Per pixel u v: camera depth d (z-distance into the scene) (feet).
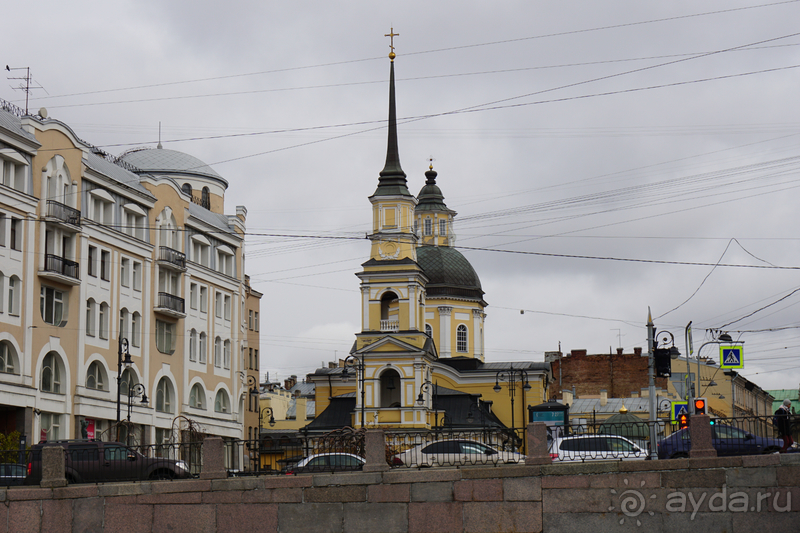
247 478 111.45
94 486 112.37
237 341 275.80
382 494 109.50
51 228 202.90
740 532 103.91
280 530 110.11
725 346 196.34
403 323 302.04
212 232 266.16
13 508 112.16
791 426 112.98
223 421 265.13
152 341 235.20
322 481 110.42
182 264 247.50
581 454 115.55
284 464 119.75
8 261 189.67
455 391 337.31
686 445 120.78
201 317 258.16
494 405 337.31
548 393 361.51
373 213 309.42
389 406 304.50
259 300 331.98
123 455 117.50
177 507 111.55
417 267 304.09
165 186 245.04
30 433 191.93
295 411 412.16
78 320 208.54
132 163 299.99
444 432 120.16
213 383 261.85
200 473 113.39
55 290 203.82
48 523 111.86
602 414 371.56
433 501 108.78
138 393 215.92
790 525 102.94
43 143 200.64
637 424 119.65
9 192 189.98
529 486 107.76
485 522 107.76
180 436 213.25
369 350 299.17
